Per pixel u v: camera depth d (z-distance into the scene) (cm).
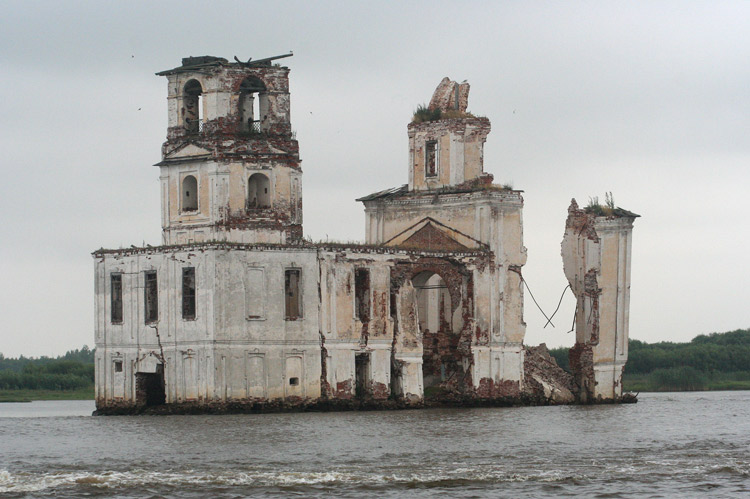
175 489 5684
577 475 6012
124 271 9294
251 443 7019
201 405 8819
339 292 9338
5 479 5866
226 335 8806
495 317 10044
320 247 9256
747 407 10194
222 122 9225
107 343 9400
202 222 9262
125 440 7206
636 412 9500
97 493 5616
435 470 6112
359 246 9462
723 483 5875
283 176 9369
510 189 10194
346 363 9350
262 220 9281
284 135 9419
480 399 9969
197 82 9425
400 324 9662
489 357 10025
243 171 9256
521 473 6050
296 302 9206
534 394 10306
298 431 7606
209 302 8781
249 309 8931
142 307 9175
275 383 9019
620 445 7050
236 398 8850
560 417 8881
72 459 6444
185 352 8912
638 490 5728
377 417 8662
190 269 8938
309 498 5538
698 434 7675
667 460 6450
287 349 9062
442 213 10256
